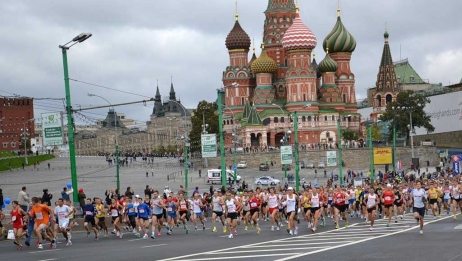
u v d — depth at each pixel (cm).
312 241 4259
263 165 18800
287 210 5050
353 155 19588
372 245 3856
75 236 5588
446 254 3291
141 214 5125
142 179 15475
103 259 3503
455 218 6219
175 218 5962
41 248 4369
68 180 15038
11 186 13738
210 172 14600
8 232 5338
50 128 6462
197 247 4062
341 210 5631
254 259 3262
